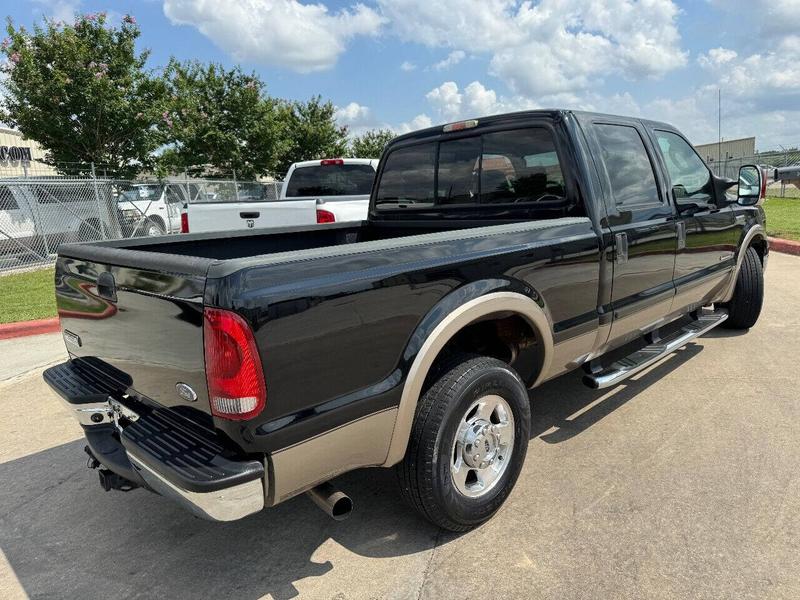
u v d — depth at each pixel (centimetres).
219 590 251
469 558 262
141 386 242
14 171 2155
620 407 416
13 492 341
